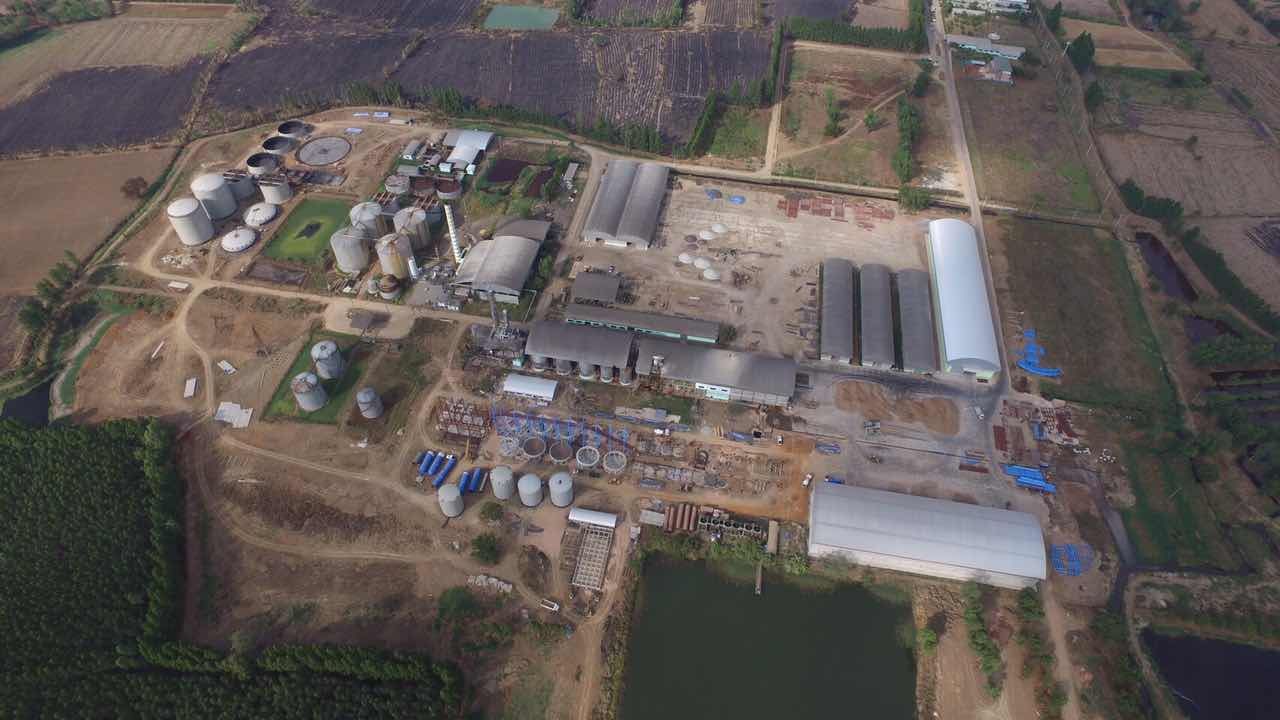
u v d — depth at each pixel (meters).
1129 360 121.44
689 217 143.88
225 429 106.94
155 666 83.62
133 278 128.25
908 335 120.50
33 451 101.12
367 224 130.00
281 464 102.88
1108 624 88.81
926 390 115.19
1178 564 96.88
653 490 101.62
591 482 102.06
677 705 84.06
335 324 121.50
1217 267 135.62
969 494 102.44
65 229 137.25
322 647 82.38
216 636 86.50
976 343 117.12
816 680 86.62
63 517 94.25
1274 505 103.00
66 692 80.81
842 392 114.31
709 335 118.88
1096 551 97.50
